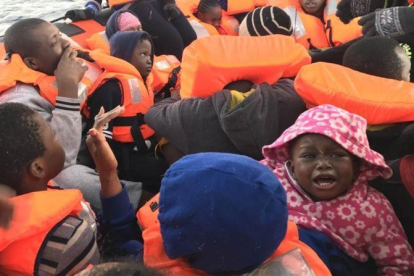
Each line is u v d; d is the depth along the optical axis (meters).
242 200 1.00
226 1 3.75
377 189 1.49
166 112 1.81
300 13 3.50
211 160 1.07
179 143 1.76
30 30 2.00
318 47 3.37
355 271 1.34
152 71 2.76
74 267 1.15
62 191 1.20
